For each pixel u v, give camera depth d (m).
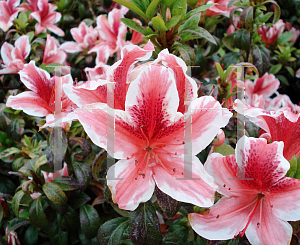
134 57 0.22
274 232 0.22
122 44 0.42
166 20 0.27
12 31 0.47
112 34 0.44
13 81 0.44
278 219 0.22
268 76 0.44
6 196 0.32
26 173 0.30
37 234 0.34
